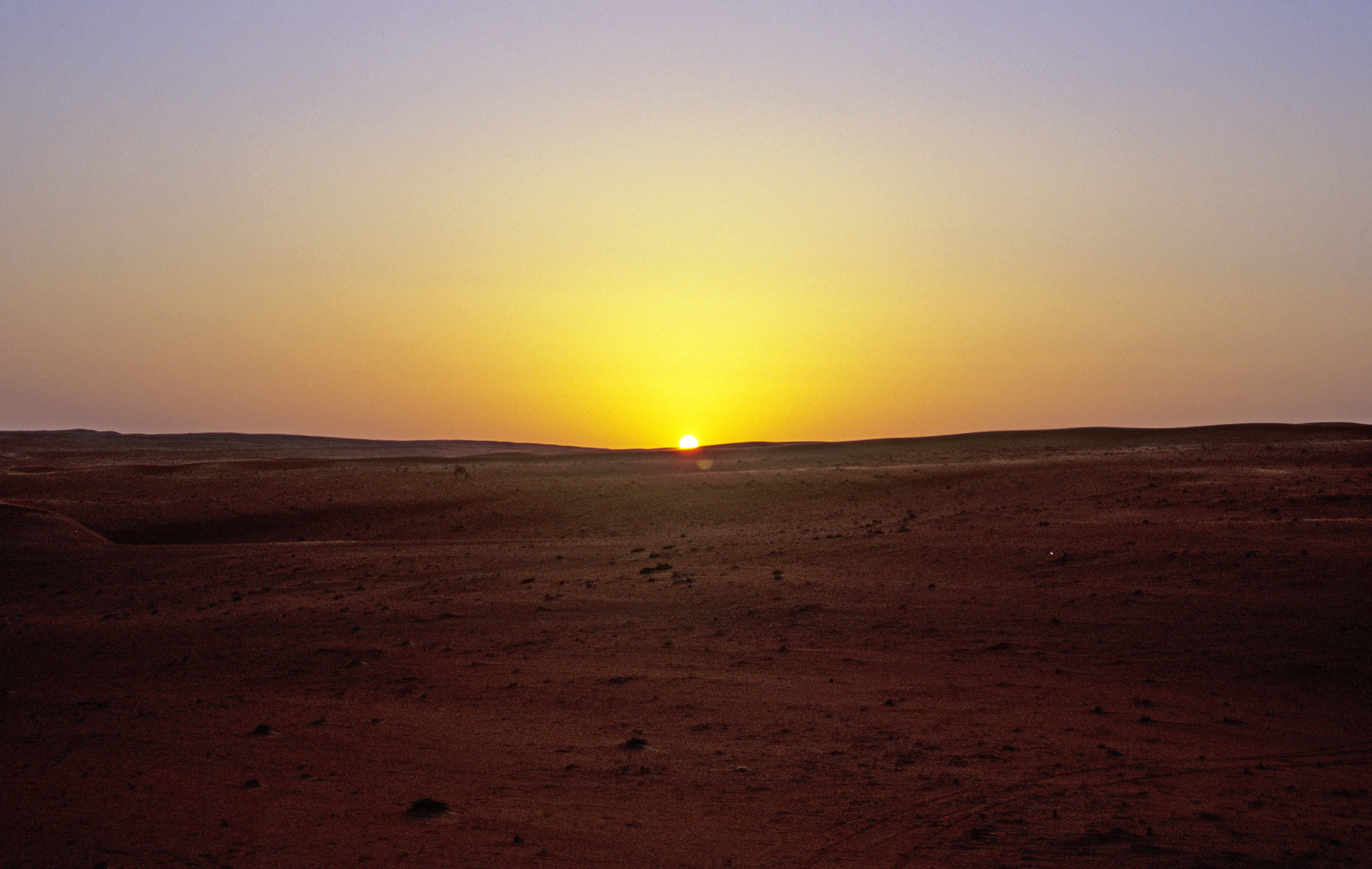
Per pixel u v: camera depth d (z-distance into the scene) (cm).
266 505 5088
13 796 1075
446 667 1766
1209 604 1984
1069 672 1648
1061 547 2602
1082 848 922
